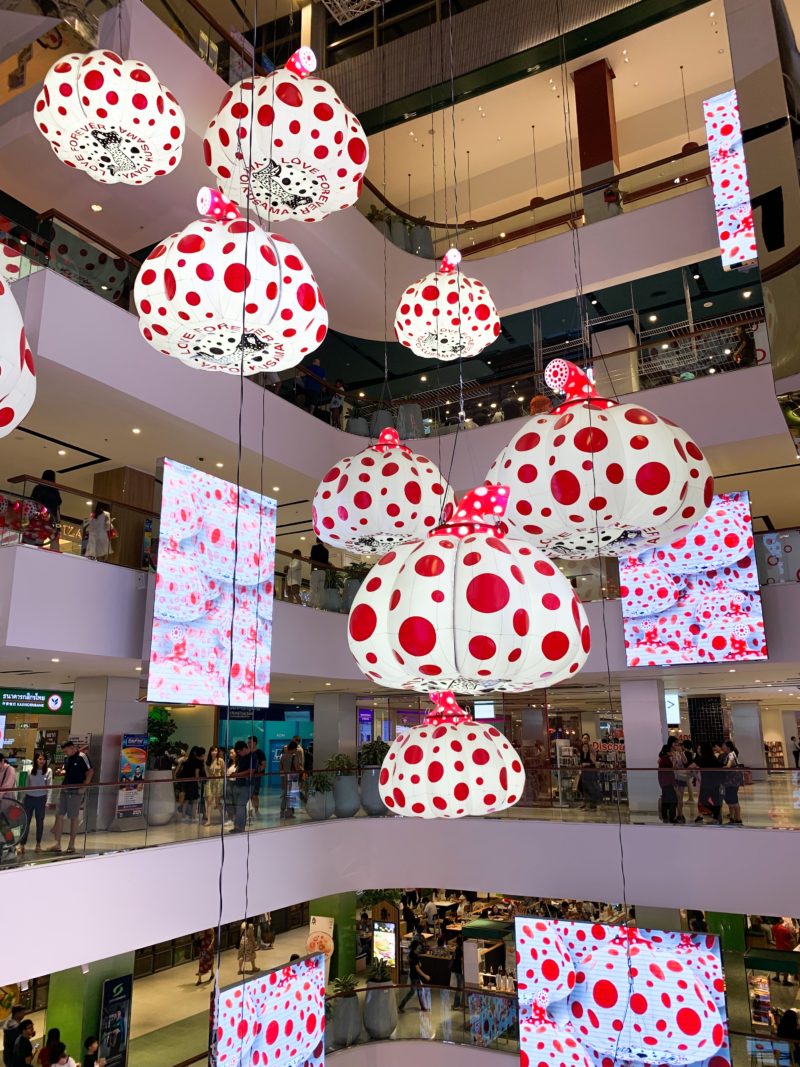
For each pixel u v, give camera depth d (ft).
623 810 34.50
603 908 46.32
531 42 44.86
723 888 31.76
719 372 37.14
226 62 34.88
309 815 36.42
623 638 37.60
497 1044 34.27
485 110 48.78
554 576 11.62
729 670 39.81
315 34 50.55
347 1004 36.01
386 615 11.83
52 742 54.44
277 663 36.99
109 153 14.49
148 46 30.37
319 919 41.04
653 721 42.57
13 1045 29.43
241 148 13.24
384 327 48.19
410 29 49.16
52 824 24.68
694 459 13.83
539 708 48.55
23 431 34.71
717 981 29.40
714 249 39.58
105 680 37.35
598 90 45.50
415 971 40.45
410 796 13.51
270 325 11.05
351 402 44.91
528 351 50.72
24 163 32.17
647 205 41.75
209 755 37.83
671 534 14.23
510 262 44.73
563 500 13.30
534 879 35.22
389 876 37.50
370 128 49.96
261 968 49.06
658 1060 28.81
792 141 8.13
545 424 14.07
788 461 39.19
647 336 42.34
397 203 56.70
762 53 8.95
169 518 31.07
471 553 11.30
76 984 34.40
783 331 7.71
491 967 42.63
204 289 10.71
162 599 29.99
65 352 27.68
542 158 52.65
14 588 25.91
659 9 42.04
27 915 23.22
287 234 38.86
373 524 16.83
